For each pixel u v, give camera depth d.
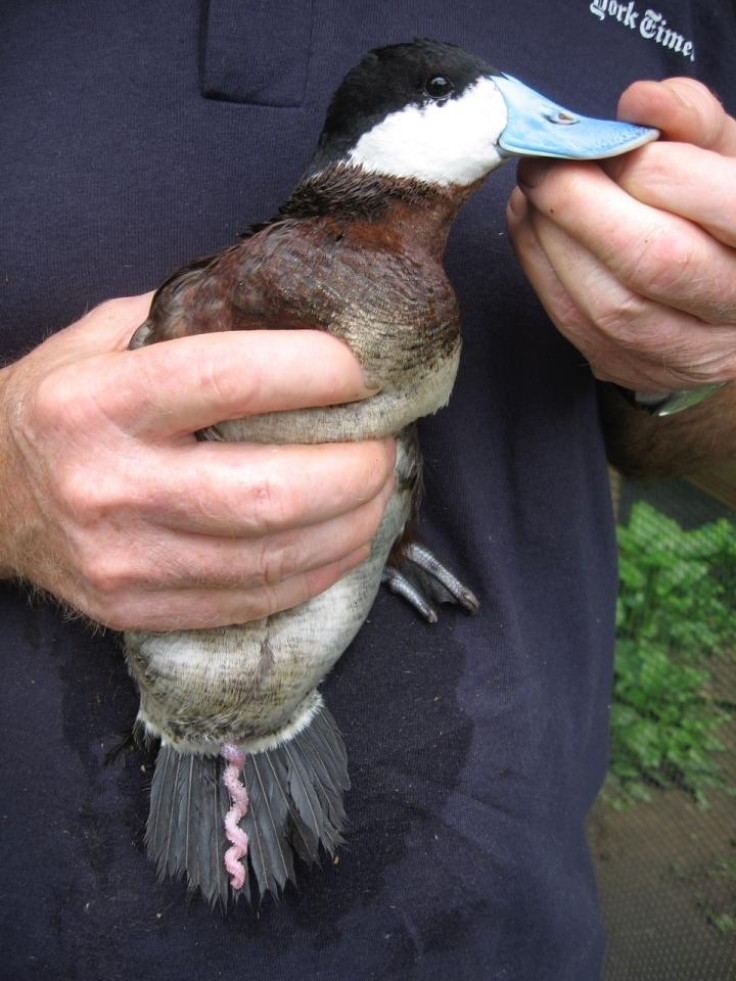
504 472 0.98
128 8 0.86
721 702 2.09
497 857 0.90
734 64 1.05
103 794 0.85
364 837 0.88
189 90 0.85
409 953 0.88
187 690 0.79
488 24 0.91
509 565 0.98
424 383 0.74
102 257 0.86
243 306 0.70
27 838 0.85
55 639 0.87
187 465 0.63
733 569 2.12
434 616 0.92
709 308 0.69
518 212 0.80
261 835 0.85
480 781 0.91
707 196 0.64
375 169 0.77
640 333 0.73
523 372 0.96
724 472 1.22
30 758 0.85
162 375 0.60
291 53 0.84
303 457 0.65
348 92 0.78
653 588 2.22
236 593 0.71
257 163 0.86
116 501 0.64
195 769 0.86
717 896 1.73
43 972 0.85
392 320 0.71
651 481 1.36
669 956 1.64
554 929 0.93
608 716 1.14
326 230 0.73
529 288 0.94
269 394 0.61
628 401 1.00
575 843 1.03
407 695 0.91
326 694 0.90
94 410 0.62
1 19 0.87
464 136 0.76
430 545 0.95
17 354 0.90
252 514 0.63
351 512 0.71
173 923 0.84
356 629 0.84
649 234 0.66
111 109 0.85
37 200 0.84
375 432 0.72
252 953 0.85
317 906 0.86
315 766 0.88
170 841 0.83
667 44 1.00
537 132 0.72
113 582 0.68
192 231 0.87
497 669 0.93
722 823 1.90
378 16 0.88
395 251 0.74
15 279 0.86
